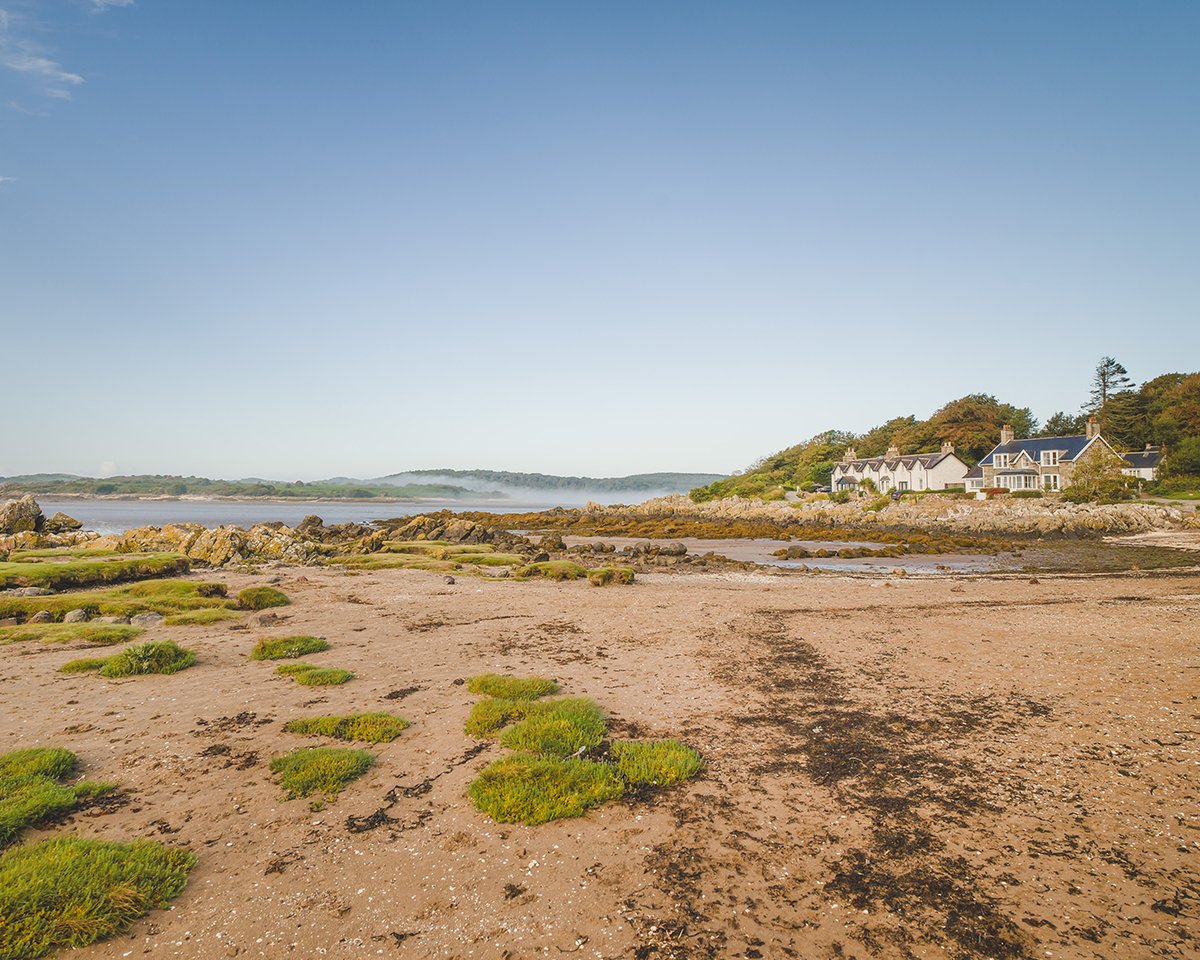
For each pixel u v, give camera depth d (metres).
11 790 6.80
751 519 80.69
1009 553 40.75
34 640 14.40
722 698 10.87
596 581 26.38
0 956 4.55
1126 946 4.84
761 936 4.96
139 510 159.38
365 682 11.54
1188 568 31.89
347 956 4.73
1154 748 8.63
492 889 5.54
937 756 8.43
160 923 5.03
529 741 8.41
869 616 18.48
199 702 10.25
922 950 4.80
